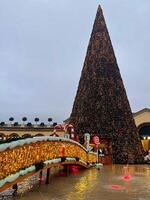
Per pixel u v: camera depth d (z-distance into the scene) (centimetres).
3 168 796
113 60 3466
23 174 962
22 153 948
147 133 5397
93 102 3253
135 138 3253
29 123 6078
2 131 6006
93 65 3397
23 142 939
